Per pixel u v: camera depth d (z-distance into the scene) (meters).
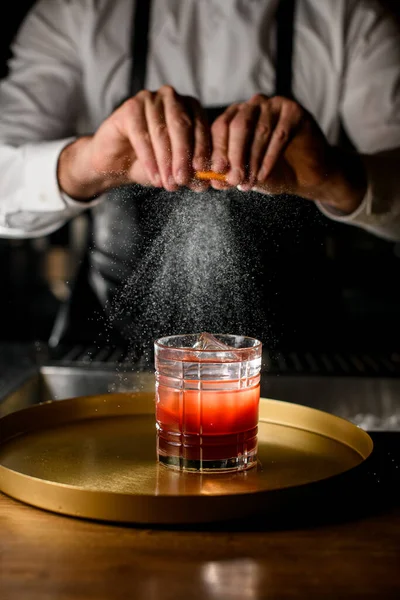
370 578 0.50
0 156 1.50
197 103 1.14
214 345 0.71
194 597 0.47
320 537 0.56
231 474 0.66
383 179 1.33
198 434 0.66
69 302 1.66
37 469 0.67
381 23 1.69
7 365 1.30
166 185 1.04
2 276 2.86
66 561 0.51
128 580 0.49
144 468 0.67
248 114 1.09
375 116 1.66
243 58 1.70
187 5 1.70
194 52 1.73
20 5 2.44
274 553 0.53
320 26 1.69
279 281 1.37
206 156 1.03
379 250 2.54
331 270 1.58
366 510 0.62
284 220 1.28
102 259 1.63
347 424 0.75
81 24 1.72
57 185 1.43
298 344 1.49
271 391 1.19
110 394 0.85
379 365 1.29
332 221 1.57
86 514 0.57
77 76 1.77
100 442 0.75
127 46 1.75
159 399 0.69
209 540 0.55
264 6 1.68
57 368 1.22
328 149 1.22
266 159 1.07
